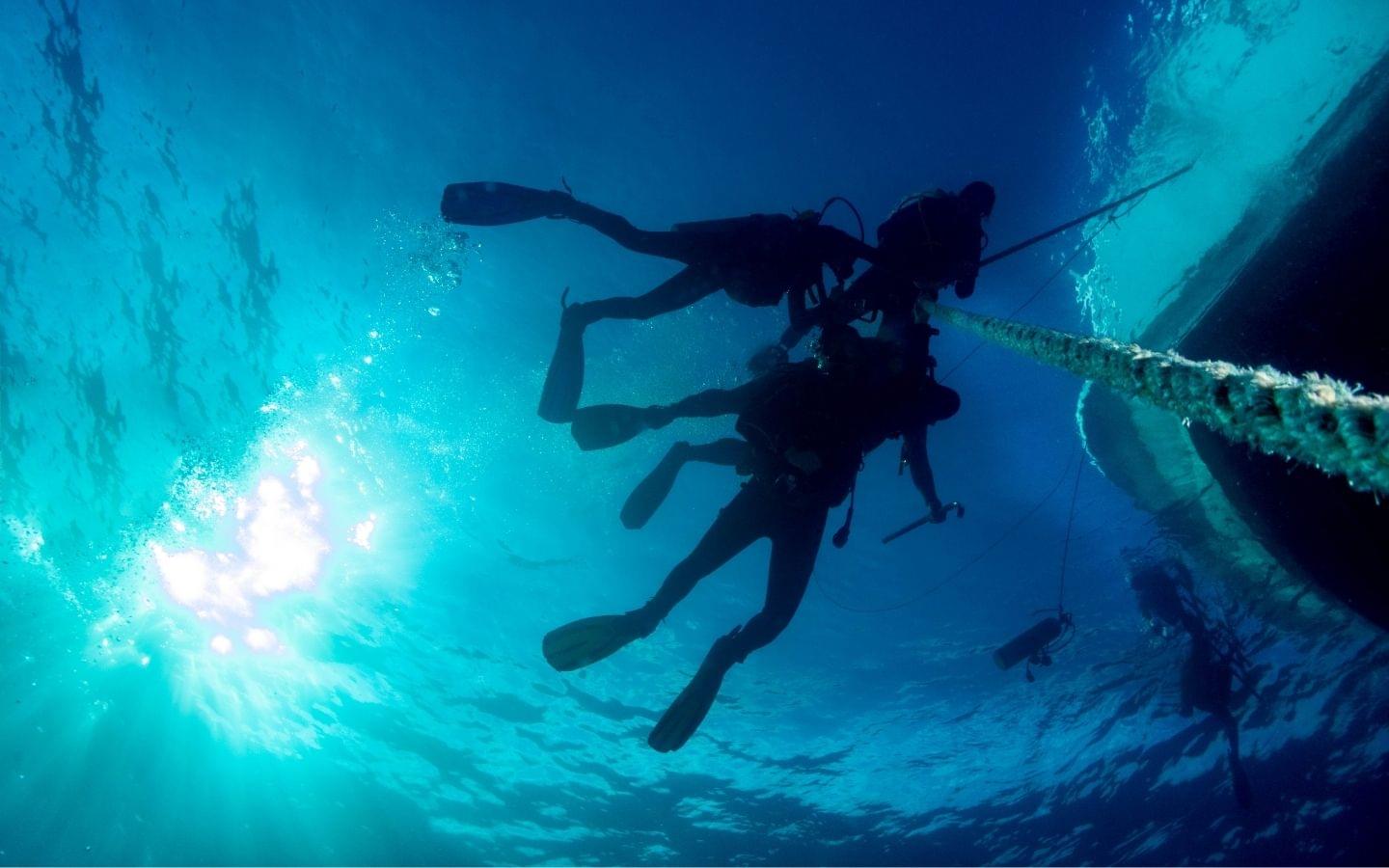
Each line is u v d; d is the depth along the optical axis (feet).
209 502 42.68
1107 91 35.22
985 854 30.27
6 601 41.57
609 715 37.91
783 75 39.68
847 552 50.39
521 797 35.88
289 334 44.34
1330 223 18.60
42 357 43.42
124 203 41.57
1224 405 4.14
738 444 12.18
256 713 38.55
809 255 11.39
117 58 38.32
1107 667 36.96
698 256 11.35
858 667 42.37
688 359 43.16
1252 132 24.67
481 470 44.39
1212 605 33.09
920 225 12.32
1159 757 31.32
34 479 43.91
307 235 42.98
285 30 38.58
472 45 38.78
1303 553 23.09
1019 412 54.24
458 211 11.36
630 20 38.01
